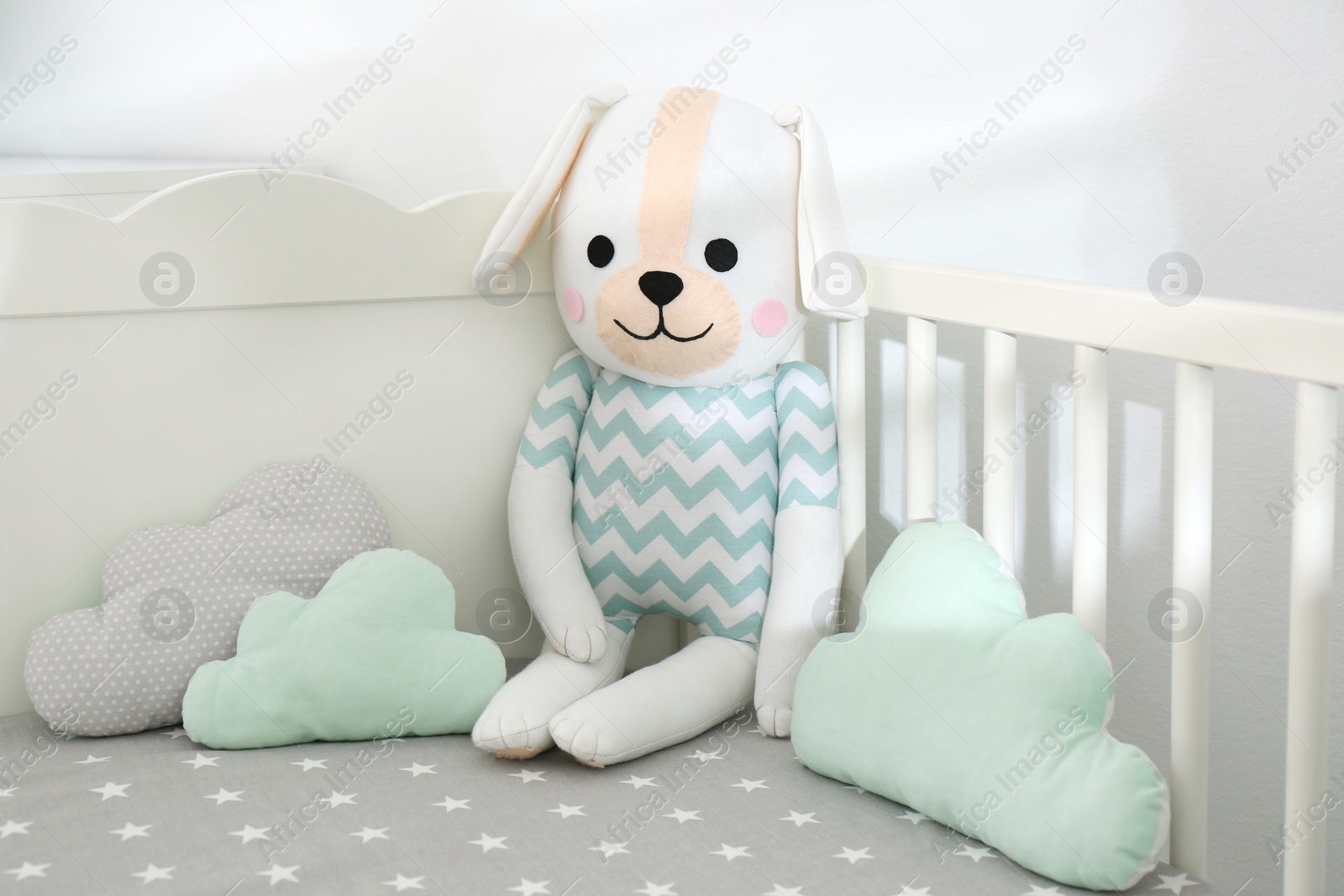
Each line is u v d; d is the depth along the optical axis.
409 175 1.42
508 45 1.40
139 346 1.14
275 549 1.14
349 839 0.92
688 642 1.37
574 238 1.19
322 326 1.21
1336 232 1.44
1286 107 1.41
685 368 1.18
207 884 0.85
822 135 1.20
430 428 1.27
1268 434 1.42
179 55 1.39
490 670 1.12
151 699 1.08
